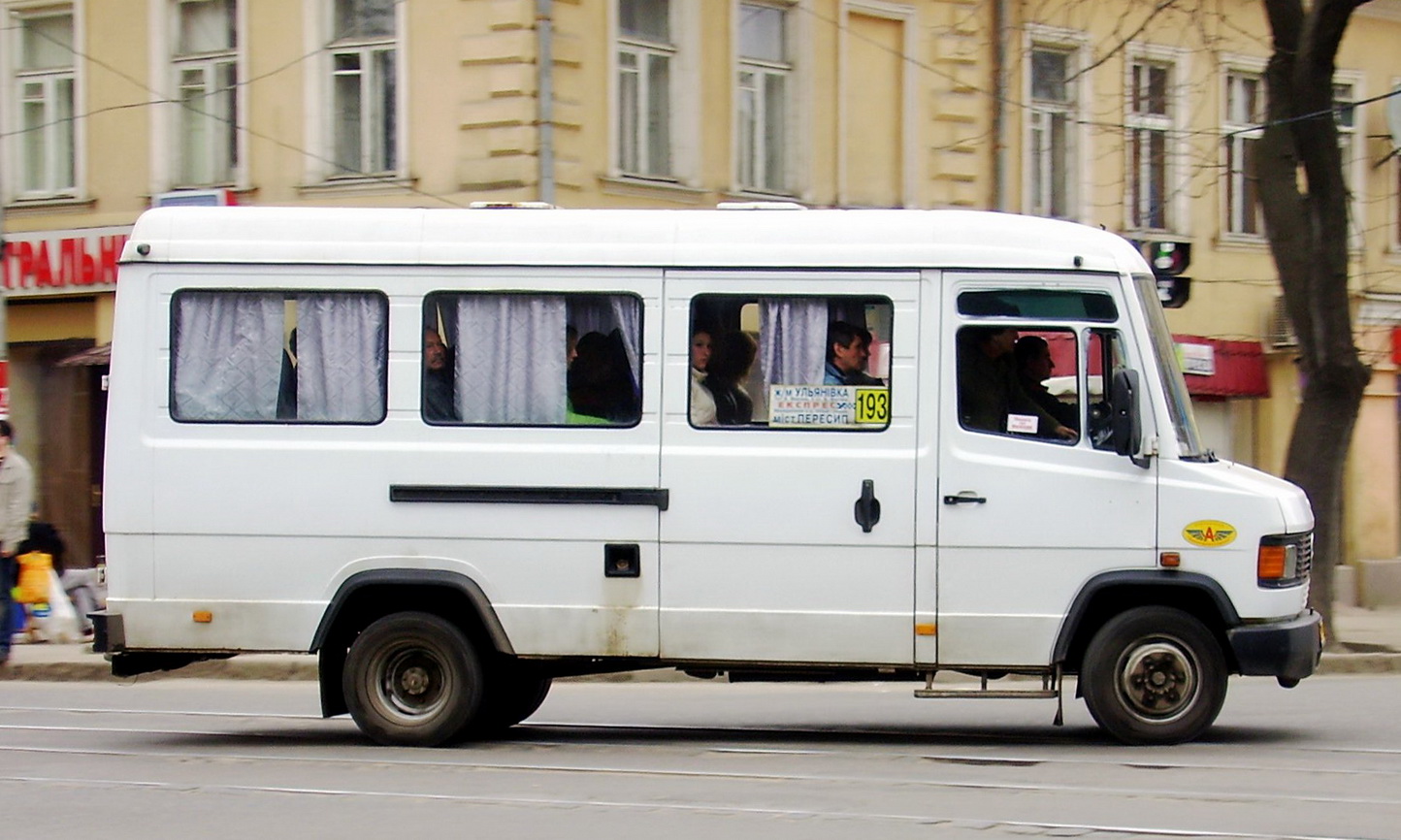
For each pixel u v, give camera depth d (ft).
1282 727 44.06
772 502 39.14
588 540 39.60
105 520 40.65
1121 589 39.14
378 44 74.79
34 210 81.56
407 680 40.73
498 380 40.09
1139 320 38.81
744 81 79.36
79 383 82.33
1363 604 93.91
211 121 78.59
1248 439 94.89
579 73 73.26
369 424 40.29
